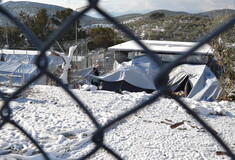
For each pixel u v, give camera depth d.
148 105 1.10
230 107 12.66
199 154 7.67
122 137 8.80
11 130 8.81
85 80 21.34
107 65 27.30
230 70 14.10
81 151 7.65
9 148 7.51
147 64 21.64
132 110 1.16
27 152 7.23
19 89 1.29
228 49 13.88
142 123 10.15
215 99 16.17
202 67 20.52
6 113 1.47
